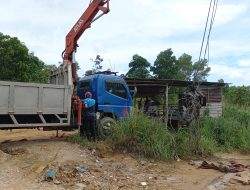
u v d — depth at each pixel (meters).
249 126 18.11
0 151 10.73
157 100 20.89
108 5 14.76
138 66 28.67
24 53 28.53
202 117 18.50
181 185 9.55
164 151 12.19
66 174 9.39
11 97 11.59
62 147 11.63
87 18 15.04
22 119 12.10
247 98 30.95
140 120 12.75
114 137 12.48
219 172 11.23
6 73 28.03
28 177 9.07
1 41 28.19
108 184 9.10
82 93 14.45
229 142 16.30
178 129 14.09
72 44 15.27
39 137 14.80
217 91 22.97
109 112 13.95
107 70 14.82
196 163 12.20
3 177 8.95
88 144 12.18
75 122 13.09
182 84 19.14
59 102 12.51
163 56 29.45
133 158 11.83
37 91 12.06
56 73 14.23
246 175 10.81
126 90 14.44
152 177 10.12
